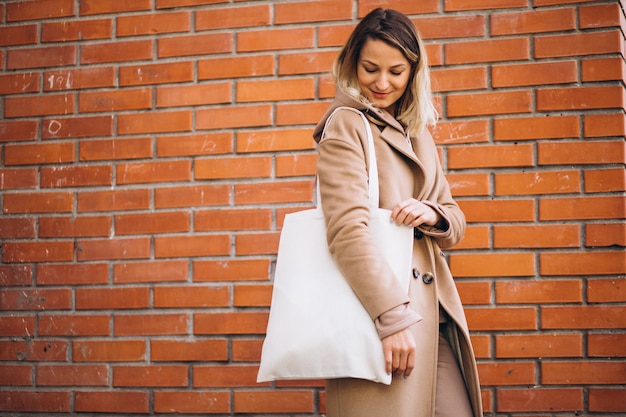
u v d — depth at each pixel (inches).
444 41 92.8
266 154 95.6
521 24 91.4
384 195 65.7
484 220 89.7
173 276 96.0
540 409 86.5
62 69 102.1
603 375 85.7
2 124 102.7
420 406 62.5
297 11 96.7
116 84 100.6
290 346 61.8
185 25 99.4
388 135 67.5
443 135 91.7
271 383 92.5
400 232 63.6
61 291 98.7
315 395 91.5
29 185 101.3
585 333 86.4
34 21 102.9
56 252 99.5
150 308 96.2
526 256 88.4
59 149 101.1
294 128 95.3
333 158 64.4
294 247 65.8
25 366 98.2
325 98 95.0
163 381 94.7
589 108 88.8
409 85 70.7
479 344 88.4
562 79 89.7
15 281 100.0
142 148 98.8
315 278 63.8
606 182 87.6
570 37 90.0
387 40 65.8
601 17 89.6
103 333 96.9
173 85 98.9
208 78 98.0
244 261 94.7
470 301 89.1
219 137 96.9
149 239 97.2
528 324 87.7
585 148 88.4
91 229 99.0
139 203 98.1
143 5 100.8
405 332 59.0
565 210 88.2
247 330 93.6
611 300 86.3
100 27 101.7
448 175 91.1
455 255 89.9
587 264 87.1
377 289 59.1
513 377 87.4
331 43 95.6
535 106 90.1
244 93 96.9
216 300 94.7
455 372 67.9
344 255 60.5
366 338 59.9
